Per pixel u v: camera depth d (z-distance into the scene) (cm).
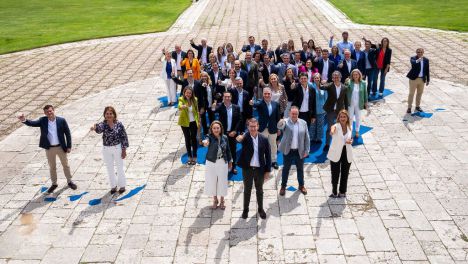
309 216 921
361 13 2928
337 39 2294
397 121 1345
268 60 1367
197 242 858
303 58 1462
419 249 817
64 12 3266
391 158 1138
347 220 905
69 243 867
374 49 1483
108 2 3662
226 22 2833
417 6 3045
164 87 1712
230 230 888
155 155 1198
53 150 1012
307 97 1158
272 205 963
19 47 2339
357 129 1234
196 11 3234
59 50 2292
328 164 1126
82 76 1877
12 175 1125
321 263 792
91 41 2456
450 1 3141
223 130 1015
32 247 859
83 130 1360
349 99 1197
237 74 1294
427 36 2291
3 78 1878
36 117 1471
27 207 986
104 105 1551
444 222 888
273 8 3253
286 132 951
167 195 1015
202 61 1659
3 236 892
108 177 1077
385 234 859
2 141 1310
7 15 3164
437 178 1041
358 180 1045
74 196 1023
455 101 1475
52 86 1766
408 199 966
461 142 1205
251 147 874
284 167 973
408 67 1839
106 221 930
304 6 3275
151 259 818
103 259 823
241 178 1080
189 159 1144
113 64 2033
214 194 936
